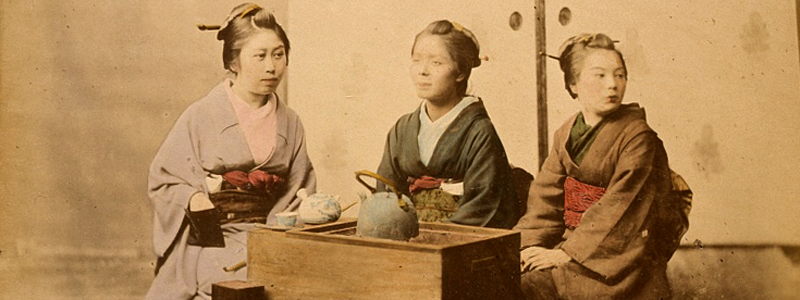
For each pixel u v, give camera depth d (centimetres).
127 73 345
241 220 342
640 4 320
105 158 345
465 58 334
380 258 251
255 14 347
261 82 346
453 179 332
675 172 319
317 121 349
